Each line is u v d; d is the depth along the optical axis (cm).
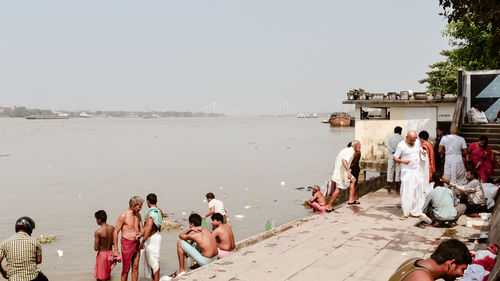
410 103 1770
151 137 9438
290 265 717
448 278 344
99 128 15900
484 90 1789
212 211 1512
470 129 1550
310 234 898
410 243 822
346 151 1138
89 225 1712
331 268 699
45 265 1223
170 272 1155
